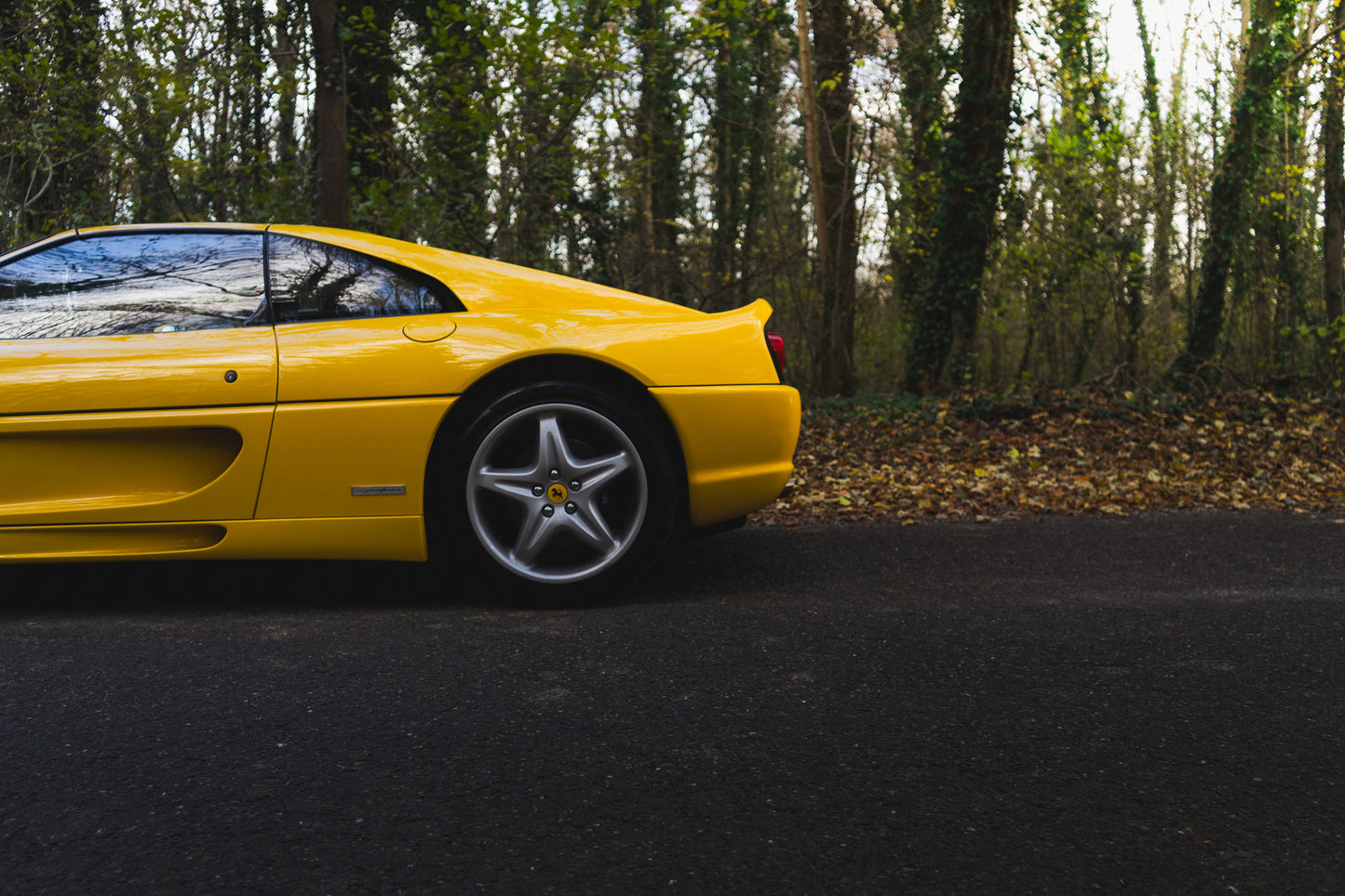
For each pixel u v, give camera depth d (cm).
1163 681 223
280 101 810
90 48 752
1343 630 266
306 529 287
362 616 283
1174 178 1471
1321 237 1522
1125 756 182
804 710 205
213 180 783
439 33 738
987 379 1892
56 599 307
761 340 313
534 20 724
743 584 324
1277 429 820
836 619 277
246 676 229
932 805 162
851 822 157
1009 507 507
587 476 289
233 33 785
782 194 2053
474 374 287
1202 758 181
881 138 1502
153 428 284
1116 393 912
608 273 1434
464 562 292
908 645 251
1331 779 172
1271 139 1373
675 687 220
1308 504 509
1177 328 1681
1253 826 155
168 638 261
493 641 255
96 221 791
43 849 149
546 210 883
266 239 307
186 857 146
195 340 291
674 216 1988
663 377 294
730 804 163
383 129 841
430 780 173
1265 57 1302
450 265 312
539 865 144
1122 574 340
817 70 1496
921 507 499
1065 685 221
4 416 283
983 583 325
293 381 285
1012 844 150
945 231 1322
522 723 199
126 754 185
